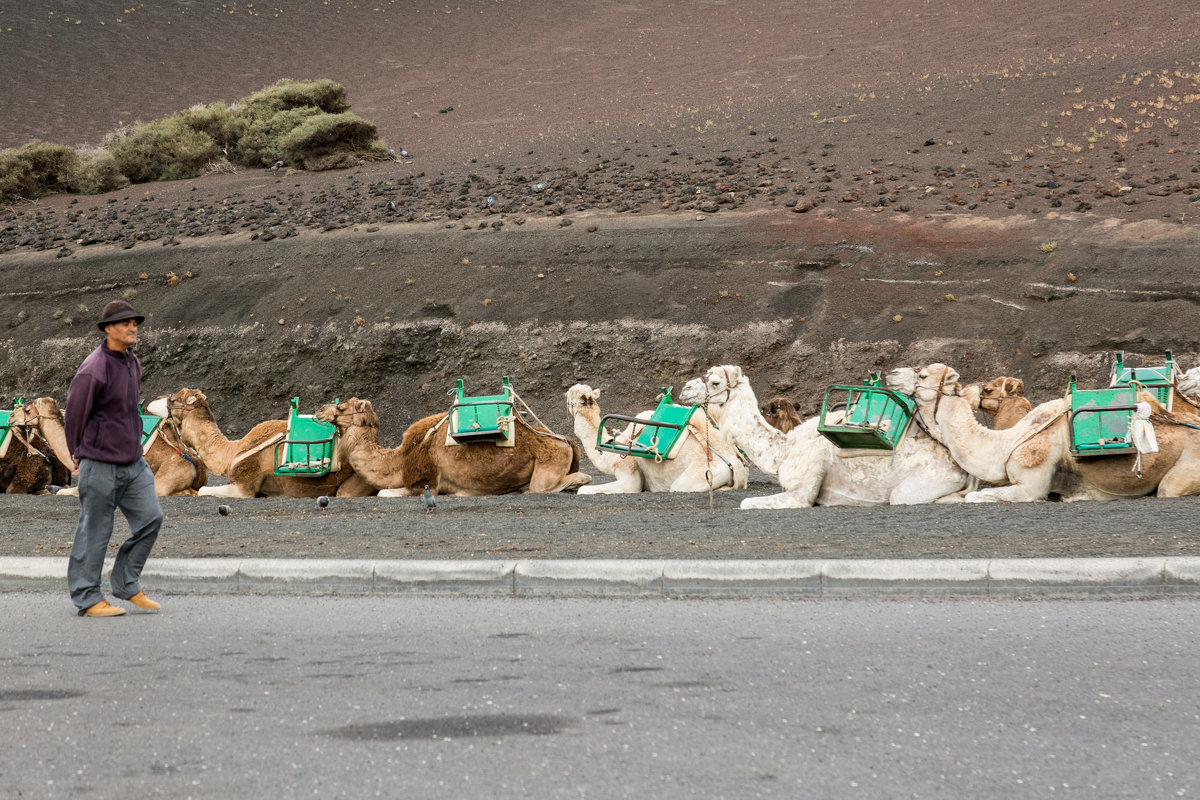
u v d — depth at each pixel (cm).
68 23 13225
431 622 997
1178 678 790
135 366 1066
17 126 10588
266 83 11544
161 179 8088
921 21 10350
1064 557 1127
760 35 11006
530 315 4575
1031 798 590
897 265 4453
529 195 5834
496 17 13188
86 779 623
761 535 1365
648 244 4878
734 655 866
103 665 860
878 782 611
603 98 9225
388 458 2116
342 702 757
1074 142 5588
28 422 2200
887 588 1089
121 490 1050
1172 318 3853
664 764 638
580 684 794
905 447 1727
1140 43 7838
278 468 2083
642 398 4184
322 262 5250
